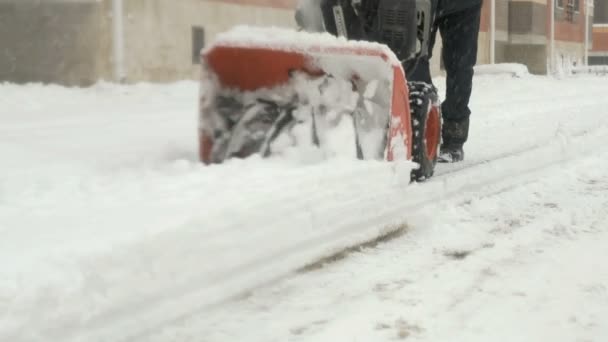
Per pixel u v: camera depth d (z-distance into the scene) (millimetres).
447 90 6066
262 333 2775
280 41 4277
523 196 5152
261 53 4348
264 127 4504
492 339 2754
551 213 4699
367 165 3828
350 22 5035
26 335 2164
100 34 11164
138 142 6438
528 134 8016
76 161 5309
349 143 4168
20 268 2238
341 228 3600
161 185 3410
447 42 6012
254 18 13836
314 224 3420
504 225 4387
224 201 3057
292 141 4309
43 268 2268
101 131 7051
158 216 2814
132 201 3111
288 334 2775
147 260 2590
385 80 4098
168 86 11516
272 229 3176
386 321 2910
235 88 4551
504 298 3180
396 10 4730
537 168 5922
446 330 2830
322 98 4320
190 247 2773
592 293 3252
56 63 11141
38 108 8648
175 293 2727
